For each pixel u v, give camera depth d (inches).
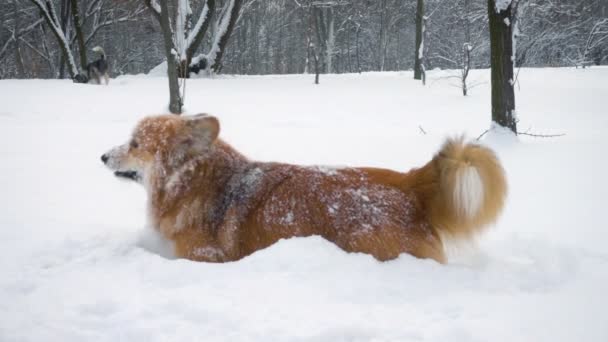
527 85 819.4
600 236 188.1
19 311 123.6
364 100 727.1
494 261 162.2
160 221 176.2
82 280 141.1
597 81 850.1
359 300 127.3
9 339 111.3
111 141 398.3
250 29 2246.6
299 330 112.2
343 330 110.7
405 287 133.7
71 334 113.6
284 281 134.1
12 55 1918.1
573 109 608.1
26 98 648.4
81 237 180.5
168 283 138.1
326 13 1958.7
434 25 1738.4
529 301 127.1
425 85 898.7
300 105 670.5
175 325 115.7
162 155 175.5
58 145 378.6
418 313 120.9
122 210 232.1
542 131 470.9
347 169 169.3
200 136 172.1
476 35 1441.9
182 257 170.1
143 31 1852.9
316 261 141.0
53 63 1754.4
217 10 1616.6
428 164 161.5
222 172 174.1
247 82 967.0
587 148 362.0
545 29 1414.9
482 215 151.4
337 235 153.7
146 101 661.3
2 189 260.7
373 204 155.6
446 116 587.2
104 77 981.2
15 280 140.8
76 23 1256.8
